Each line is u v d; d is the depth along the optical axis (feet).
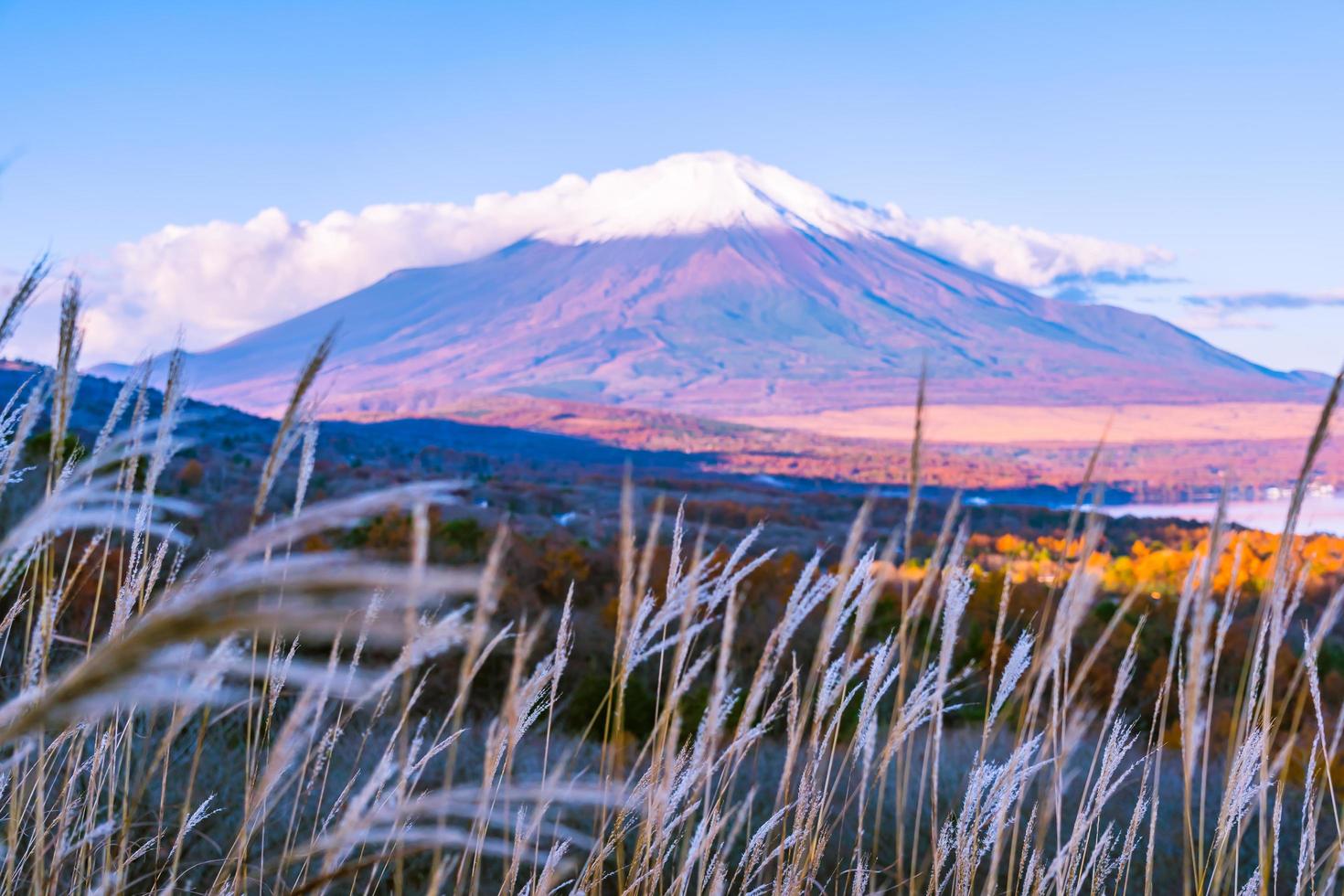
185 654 1.36
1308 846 5.32
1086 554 5.57
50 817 5.89
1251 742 5.23
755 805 12.00
